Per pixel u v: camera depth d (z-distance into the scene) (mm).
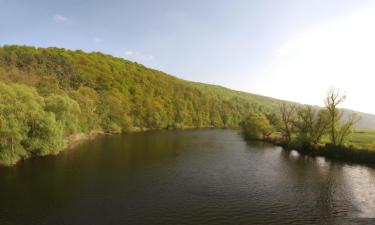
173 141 87438
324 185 41000
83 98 90438
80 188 36500
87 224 26328
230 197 34938
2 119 44062
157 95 164375
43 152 53281
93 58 162000
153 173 45219
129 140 86375
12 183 37531
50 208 29750
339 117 67938
